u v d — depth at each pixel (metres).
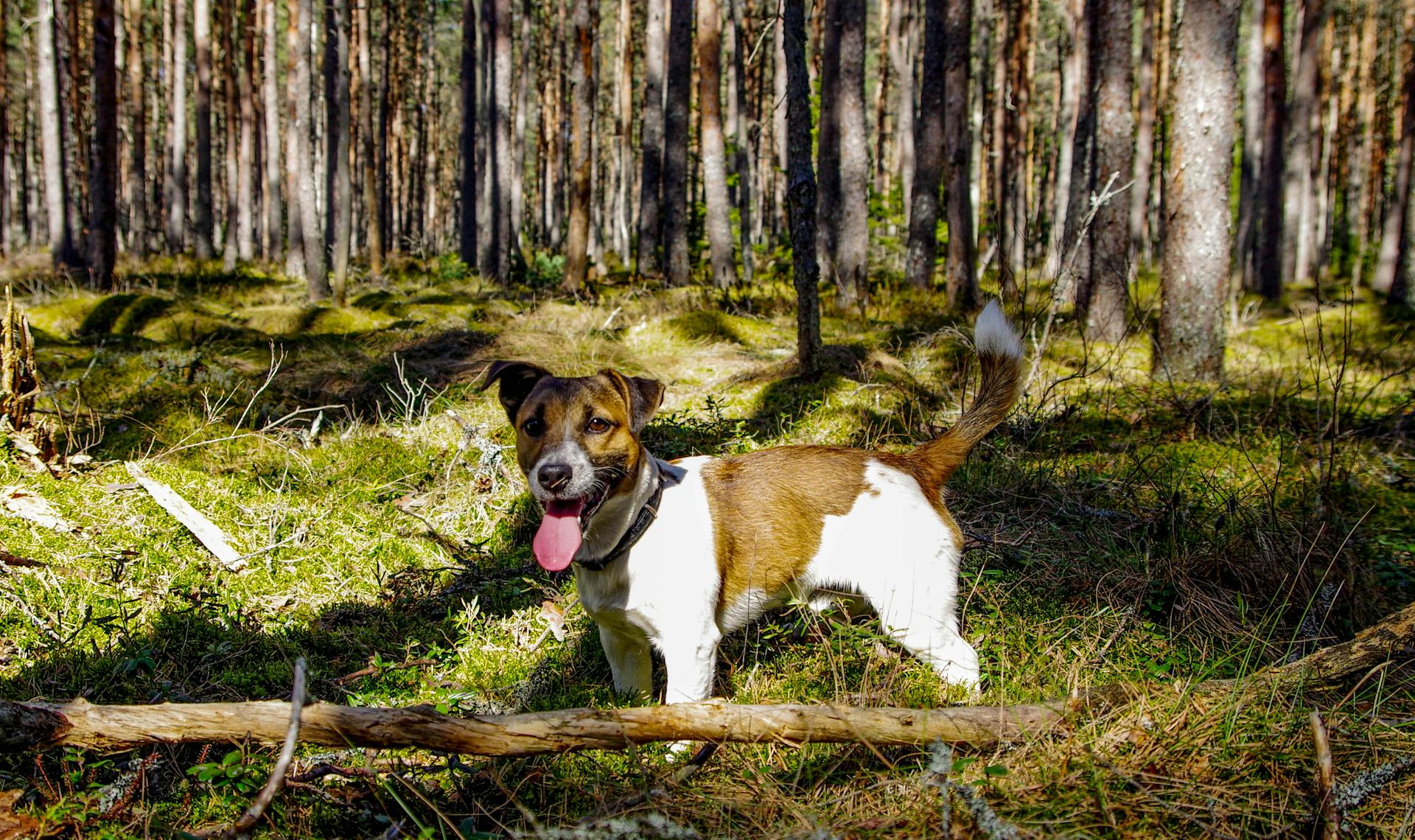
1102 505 5.19
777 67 21.98
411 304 11.16
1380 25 26.73
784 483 3.53
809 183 6.59
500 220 18.41
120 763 2.90
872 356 7.64
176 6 21.86
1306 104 19.98
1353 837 2.41
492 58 23.59
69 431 5.27
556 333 8.51
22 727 2.33
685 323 9.20
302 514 4.97
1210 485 5.29
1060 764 2.61
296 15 13.02
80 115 23.86
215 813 2.75
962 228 11.52
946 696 3.29
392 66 28.50
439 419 6.37
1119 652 3.56
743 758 2.88
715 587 3.30
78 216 24.11
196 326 8.86
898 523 3.46
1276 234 16.73
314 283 12.66
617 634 3.44
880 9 27.58
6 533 4.27
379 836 2.63
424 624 4.13
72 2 22.81
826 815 2.52
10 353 4.95
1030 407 6.58
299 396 6.84
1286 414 6.64
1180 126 7.59
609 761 2.96
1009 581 4.17
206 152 20.41
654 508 3.24
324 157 27.23
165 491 4.76
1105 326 10.19
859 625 3.83
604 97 35.19
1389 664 3.06
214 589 4.23
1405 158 17.42
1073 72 19.47
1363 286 20.53
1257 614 3.97
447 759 3.03
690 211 21.08
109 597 4.03
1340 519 4.73
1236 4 7.36
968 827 2.36
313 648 3.91
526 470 3.21
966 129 11.59
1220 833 2.35
